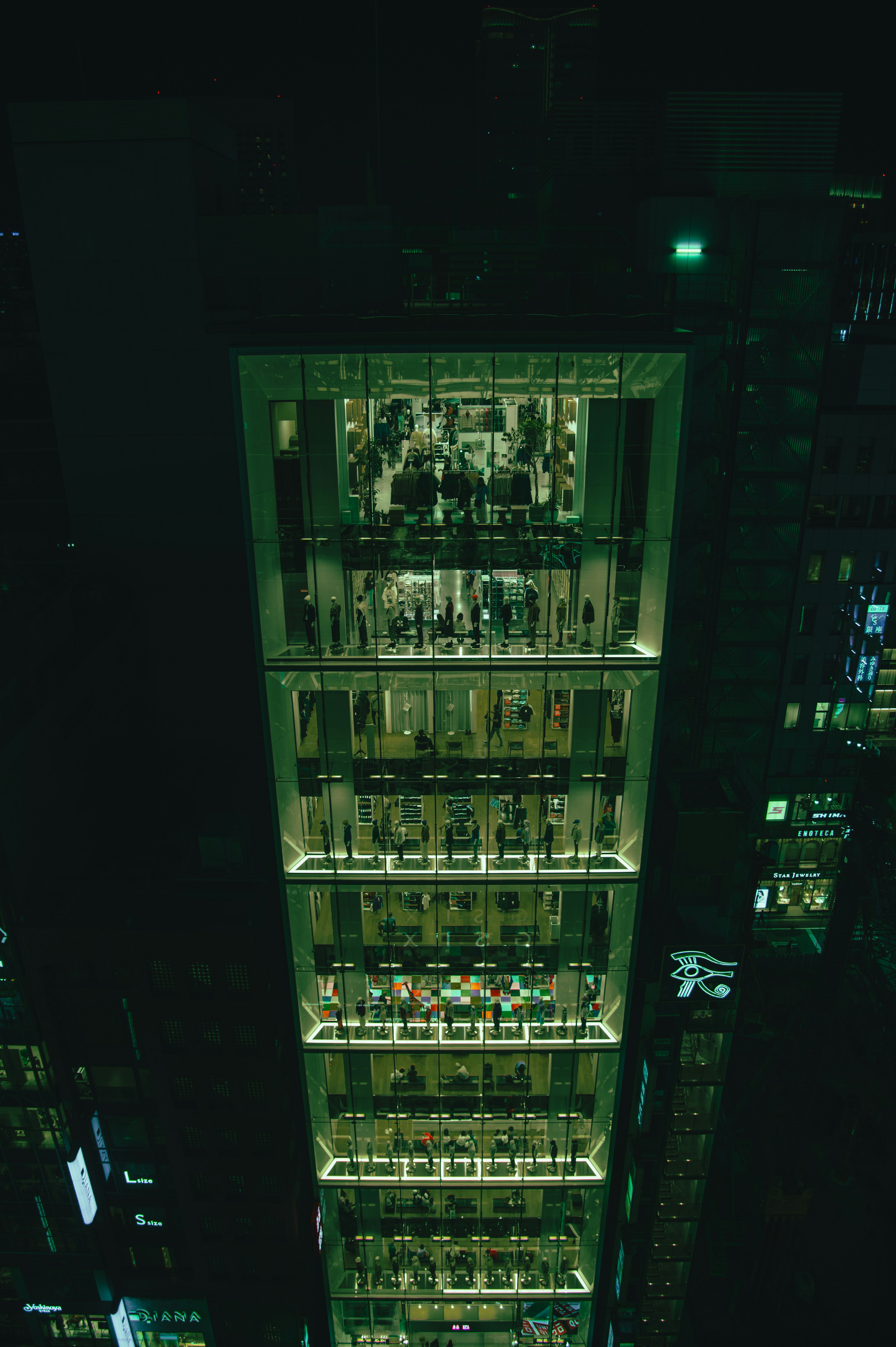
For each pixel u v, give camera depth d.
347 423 21.73
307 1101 27.19
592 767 23.31
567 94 141.75
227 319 32.03
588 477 20.78
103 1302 33.81
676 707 49.97
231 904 28.64
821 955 54.94
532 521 21.05
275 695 22.52
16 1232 32.28
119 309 32.06
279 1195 31.62
